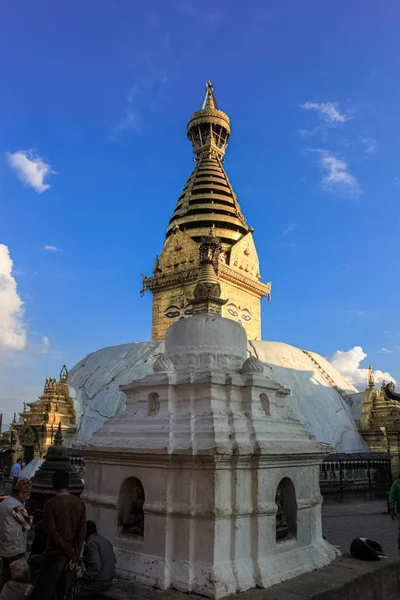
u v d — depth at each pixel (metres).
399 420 30.62
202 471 8.59
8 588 8.10
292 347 36.94
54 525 7.02
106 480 9.88
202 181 55.00
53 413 29.11
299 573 9.07
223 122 59.38
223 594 7.76
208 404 9.38
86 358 37.81
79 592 7.65
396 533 15.16
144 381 10.24
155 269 48.78
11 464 33.94
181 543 8.48
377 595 9.45
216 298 14.06
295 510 9.79
